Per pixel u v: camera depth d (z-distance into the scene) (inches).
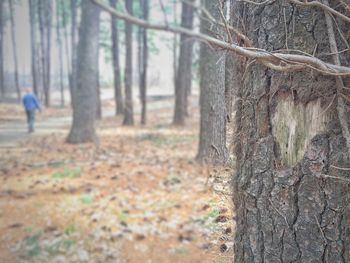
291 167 50.2
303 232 49.3
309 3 45.9
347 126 46.2
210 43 58.7
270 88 52.2
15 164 297.1
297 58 45.7
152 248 157.6
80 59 401.4
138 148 374.6
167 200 204.7
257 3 50.7
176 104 587.8
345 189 46.5
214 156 60.3
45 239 166.6
